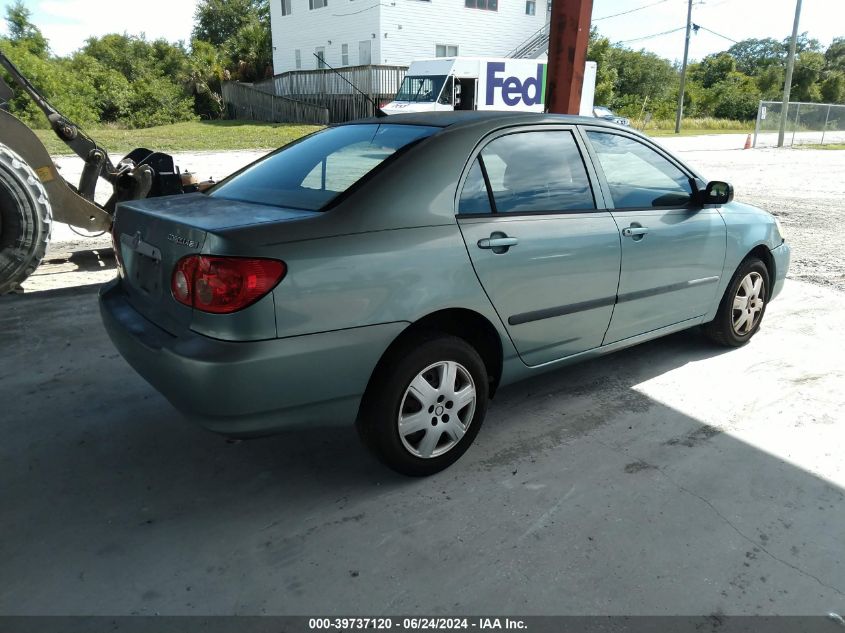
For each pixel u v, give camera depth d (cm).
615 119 2694
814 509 289
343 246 263
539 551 258
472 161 310
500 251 307
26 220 517
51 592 233
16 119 549
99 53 4978
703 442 345
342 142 342
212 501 288
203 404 250
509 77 2305
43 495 289
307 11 3262
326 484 303
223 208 292
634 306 383
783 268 497
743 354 468
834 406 387
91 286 586
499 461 324
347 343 264
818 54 6512
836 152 2512
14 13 4303
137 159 705
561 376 428
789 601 235
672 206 404
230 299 244
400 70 2884
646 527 274
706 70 6506
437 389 298
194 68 4347
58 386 393
